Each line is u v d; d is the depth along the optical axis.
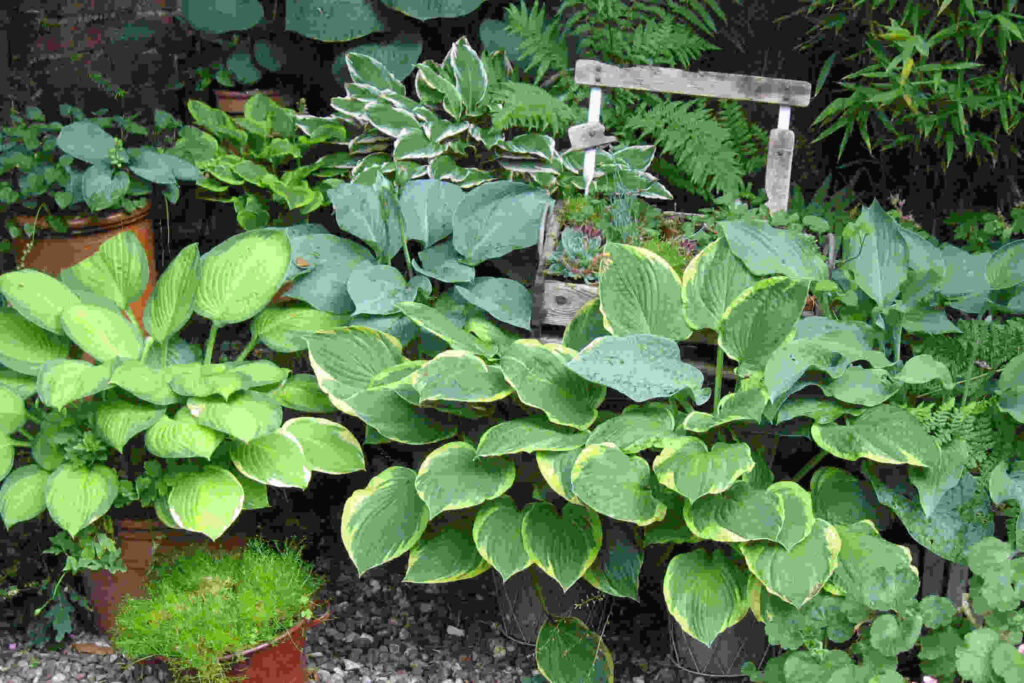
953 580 2.50
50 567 2.68
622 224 2.74
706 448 2.38
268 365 2.64
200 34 3.48
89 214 3.08
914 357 2.42
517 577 2.56
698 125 2.99
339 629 2.66
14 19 3.26
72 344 2.64
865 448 2.37
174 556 2.52
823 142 3.18
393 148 3.18
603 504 2.35
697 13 3.18
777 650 2.50
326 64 3.55
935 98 2.81
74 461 2.49
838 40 3.02
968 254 2.66
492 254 2.77
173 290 2.69
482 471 2.48
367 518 2.51
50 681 2.53
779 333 2.49
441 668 2.58
